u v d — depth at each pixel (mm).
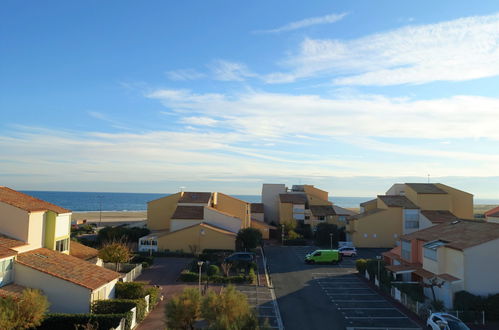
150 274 39938
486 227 32781
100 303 25594
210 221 57625
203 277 37594
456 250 29359
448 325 23094
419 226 61062
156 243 52812
